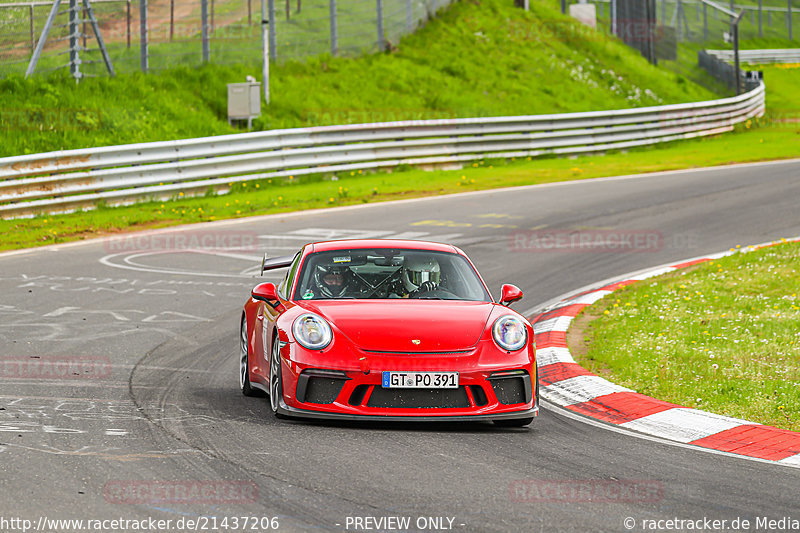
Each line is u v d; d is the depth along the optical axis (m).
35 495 18.14
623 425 26.61
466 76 152.25
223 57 133.88
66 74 112.38
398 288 28.59
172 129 107.81
